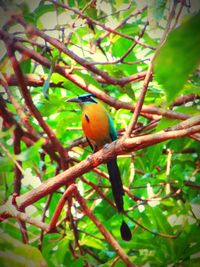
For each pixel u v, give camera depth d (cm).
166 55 222
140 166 1132
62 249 948
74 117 1021
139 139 716
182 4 727
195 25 214
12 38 862
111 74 994
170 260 907
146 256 919
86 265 982
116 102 960
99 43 1052
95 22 895
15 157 488
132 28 1091
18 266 507
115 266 922
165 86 232
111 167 970
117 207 952
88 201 1159
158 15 779
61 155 927
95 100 1104
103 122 1088
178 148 1167
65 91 1221
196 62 225
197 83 995
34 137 945
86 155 1155
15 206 741
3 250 513
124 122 1087
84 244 1031
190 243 907
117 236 1083
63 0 1035
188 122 703
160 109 938
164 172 1139
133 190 1181
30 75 1041
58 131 1018
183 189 1222
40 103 1081
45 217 1055
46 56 1063
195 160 1209
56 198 1088
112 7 1094
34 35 860
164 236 912
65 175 767
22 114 855
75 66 1056
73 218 1025
